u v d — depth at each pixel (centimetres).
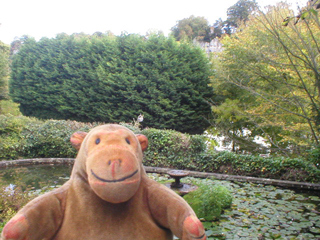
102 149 27
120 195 25
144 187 30
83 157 29
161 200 29
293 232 79
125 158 26
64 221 28
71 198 29
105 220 27
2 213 81
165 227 30
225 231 80
